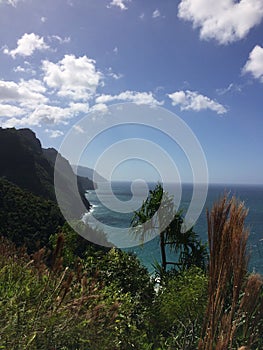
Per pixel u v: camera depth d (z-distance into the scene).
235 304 1.78
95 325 2.53
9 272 2.97
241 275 1.76
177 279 4.85
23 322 2.25
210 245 1.84
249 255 1.78
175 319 3.69
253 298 1.83
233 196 1.82
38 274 3.02
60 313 2.35
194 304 3.54
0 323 2.15
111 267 5.96
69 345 2.38
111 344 2.67
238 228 1.76
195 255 6.94
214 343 1.79
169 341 3.41
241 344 1.87
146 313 4.08
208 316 1.80
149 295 5.62
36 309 2.32
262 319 1.91
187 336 3.07
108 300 3.29
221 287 1.78
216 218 1.83
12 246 3.88
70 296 2.70
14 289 2.63
